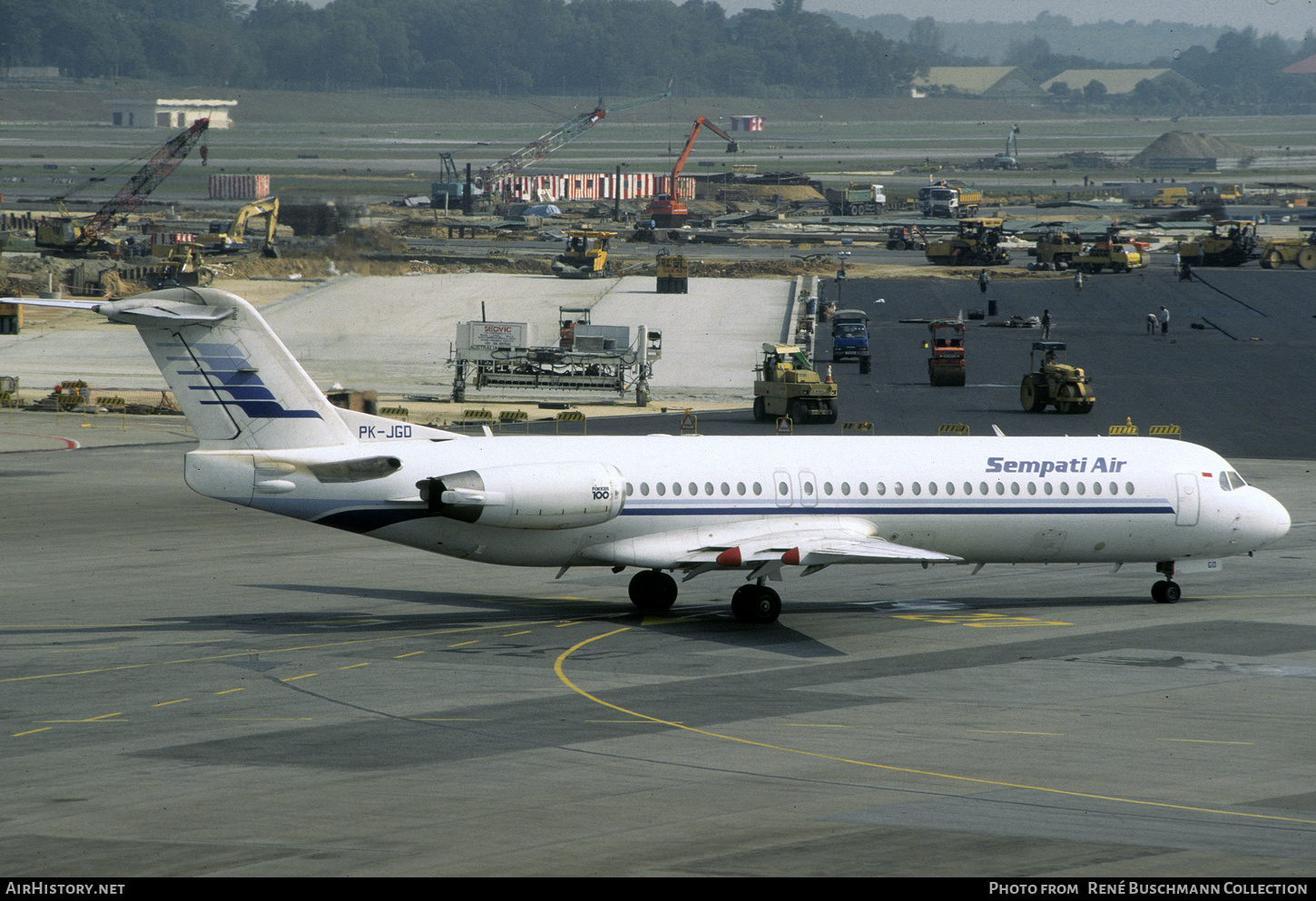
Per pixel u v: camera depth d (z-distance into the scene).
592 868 62.31
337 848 65.00
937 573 151.62
